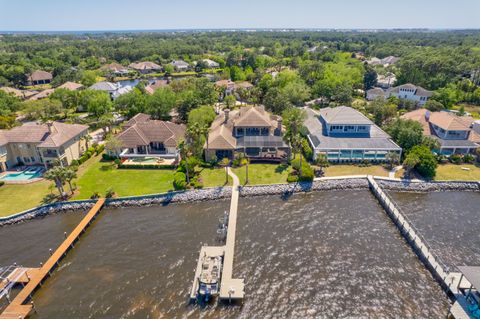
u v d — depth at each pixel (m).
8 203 51.56
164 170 62.72
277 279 37.31
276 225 47.12
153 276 37.88
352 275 38.03
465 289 34.38
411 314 33.09
